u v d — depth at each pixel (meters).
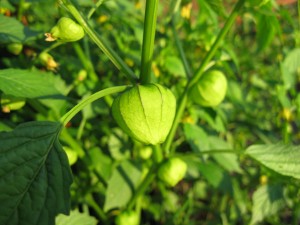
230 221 0.31
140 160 0.24
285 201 0.23
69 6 0.14
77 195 0.23
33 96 0.15
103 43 0.14
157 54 0.25
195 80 0.18
